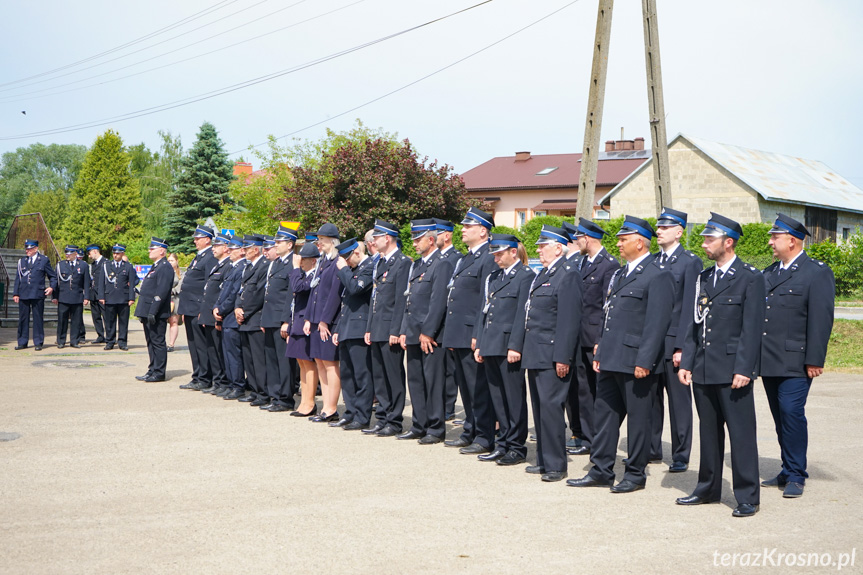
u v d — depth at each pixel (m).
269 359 10.19
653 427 7.73
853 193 38.00
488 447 8.02
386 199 30.02
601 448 6.73
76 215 62.50
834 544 5.24
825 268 6.68
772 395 6.97
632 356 6.50
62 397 10.90
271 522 5.59
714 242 6.14
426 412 8.58
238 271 10.86
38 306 17.42
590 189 15.12
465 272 8.12
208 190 48.66
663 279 6.45
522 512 5.92
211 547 5.07
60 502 6.03
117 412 9.82
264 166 43.94
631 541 5.27
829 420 9.75
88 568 4.69
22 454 7.54
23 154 97.69
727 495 6.55
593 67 15.01
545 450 6.96
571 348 6.89
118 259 17.39
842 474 7.15
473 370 7.98
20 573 4.61
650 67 15.11
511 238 7.55
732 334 6.02
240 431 8.82
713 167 32.31
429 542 5.20
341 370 9.24
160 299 12.31
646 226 6.66
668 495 6.49
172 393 11.43
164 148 74.31
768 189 31.53
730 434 5.99
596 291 8.23
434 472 7.14
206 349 11.74
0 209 91.25
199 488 6.45
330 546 5.11
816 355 6.54
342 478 6.85
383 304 8.77
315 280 9.49
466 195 31.88
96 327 18.94
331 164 31.47
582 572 4.70
